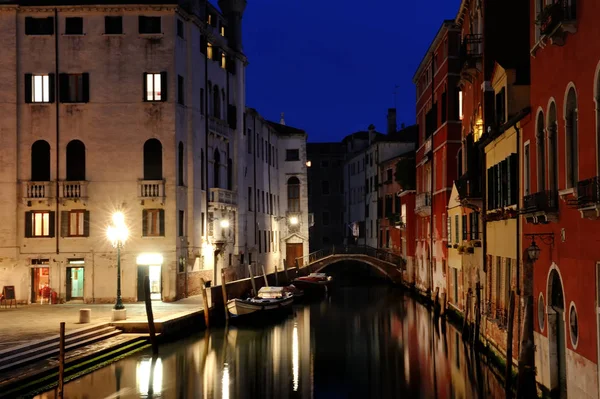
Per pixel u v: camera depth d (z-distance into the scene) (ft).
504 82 61.31
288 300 114.21
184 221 107.34
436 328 95.45
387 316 109.91
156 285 102.99
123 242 101.71
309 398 58.08
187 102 108.88
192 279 109.60
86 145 102.94
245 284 116.26
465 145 88.89
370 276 195.83
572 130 41.68
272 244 173.58
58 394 53.31
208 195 117.80
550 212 44.45
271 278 134.51
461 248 84.28
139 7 103.09
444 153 106.63
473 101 81.66
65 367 62.90
